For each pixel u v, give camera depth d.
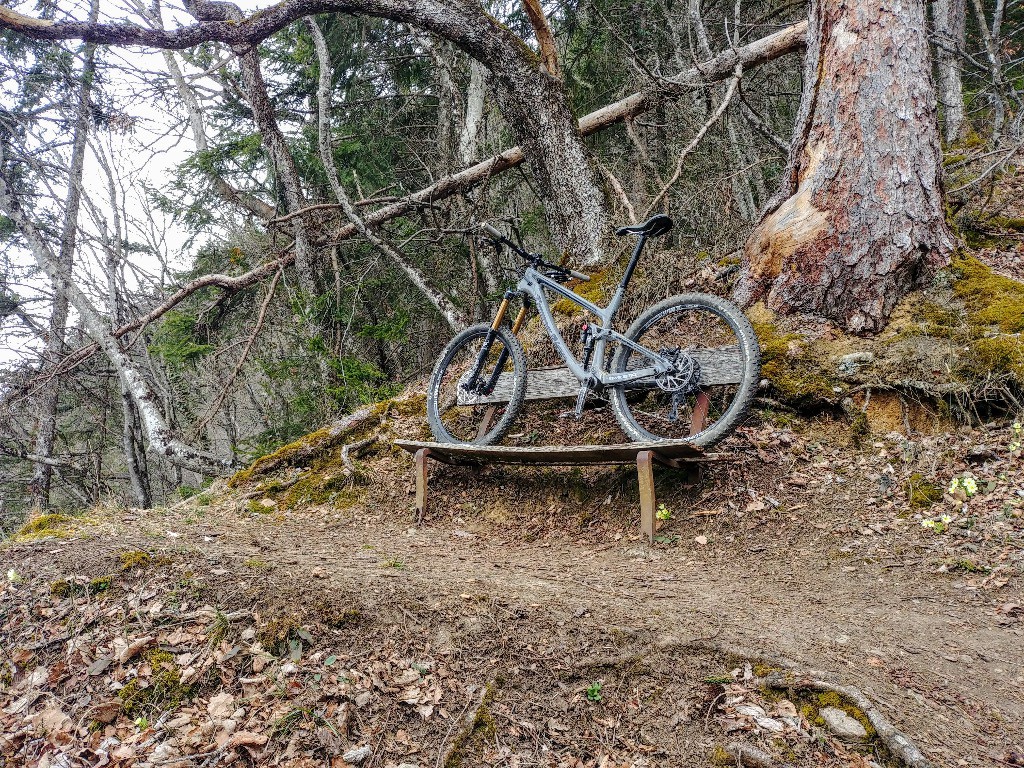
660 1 10.91
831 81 4.71
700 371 4.22
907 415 4.26
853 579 3.35
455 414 5.77
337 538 4.46
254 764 2.31
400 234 10.46
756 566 3.63
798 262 4.82
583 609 2.92
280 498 5.39
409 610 2.93
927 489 3.79
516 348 5.21
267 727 2.43
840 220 4.62
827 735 2.11
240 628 2.90
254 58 9.48
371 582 3.18
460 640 2.77
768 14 8.38
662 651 2.58
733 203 7.58
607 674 2.53
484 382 5.33
